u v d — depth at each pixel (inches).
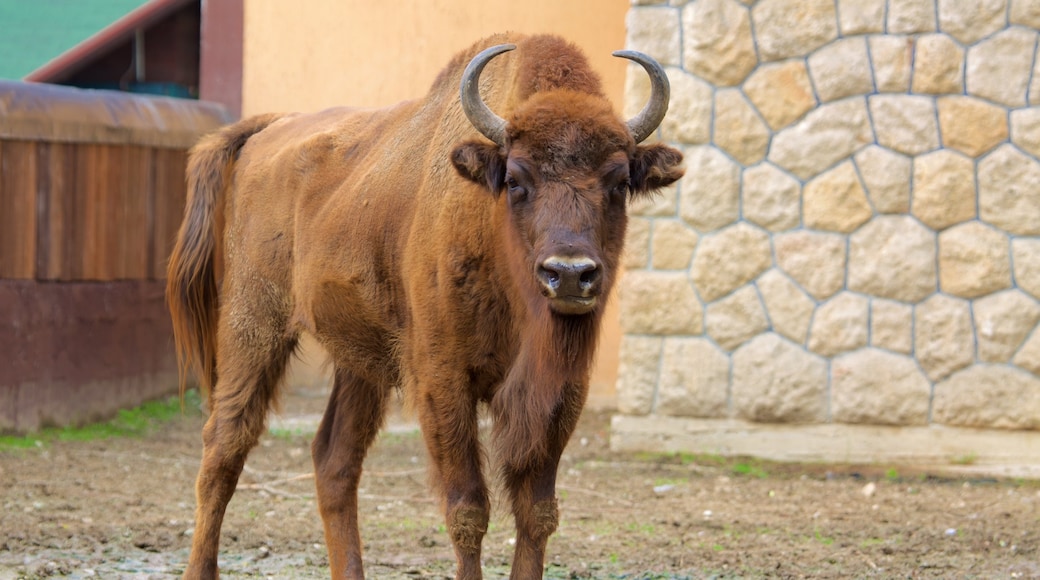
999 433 637.9
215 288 475.5
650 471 636.7
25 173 698.2
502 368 367.9
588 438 730.2
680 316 671.8
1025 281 632.4
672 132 668.7
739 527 521.0
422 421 369.4
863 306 649.6
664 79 355.3
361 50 858.8
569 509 555.2
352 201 414.6
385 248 399.2
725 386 668.1
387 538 503.5
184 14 1085.1
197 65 1096.2
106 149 759.7
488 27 838.5
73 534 488.1
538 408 350.6
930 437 644.7
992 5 633.0
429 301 366.9
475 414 369.4
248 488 597.0
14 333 690.8
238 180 473.4
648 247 674.2
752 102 658.2
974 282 637.3
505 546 502.3
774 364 659.4
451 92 404.5
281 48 870.4
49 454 653.3
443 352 365.7
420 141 402.6
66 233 729.0
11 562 442.6
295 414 811.4
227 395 442.6
